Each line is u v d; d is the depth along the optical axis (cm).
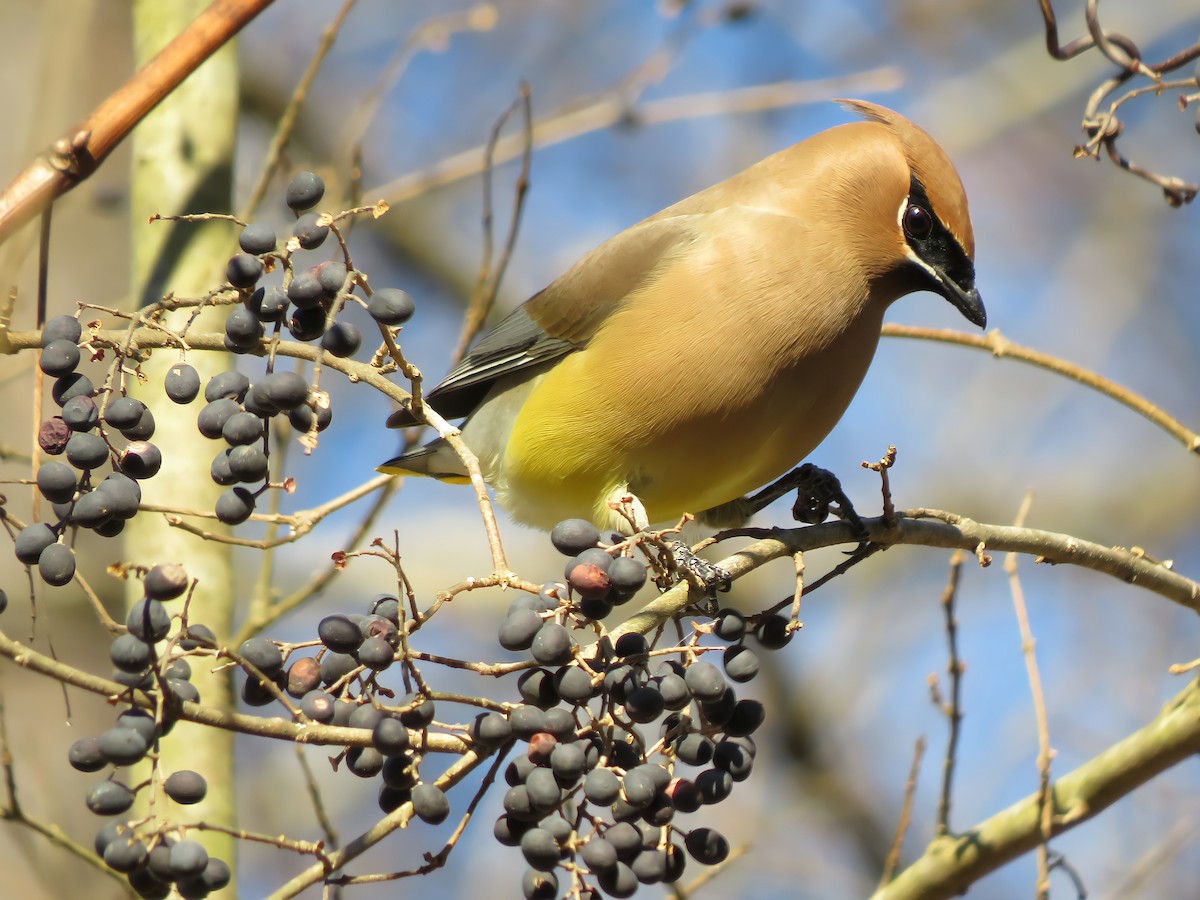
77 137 754
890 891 934
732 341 999
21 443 1338
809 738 1806
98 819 1335
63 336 666
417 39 1212
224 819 943
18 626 1473
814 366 1012
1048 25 927
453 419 1196
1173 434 963
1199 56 927
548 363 1098
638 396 1016
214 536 712
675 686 648
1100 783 914
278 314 684
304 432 677
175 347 691
